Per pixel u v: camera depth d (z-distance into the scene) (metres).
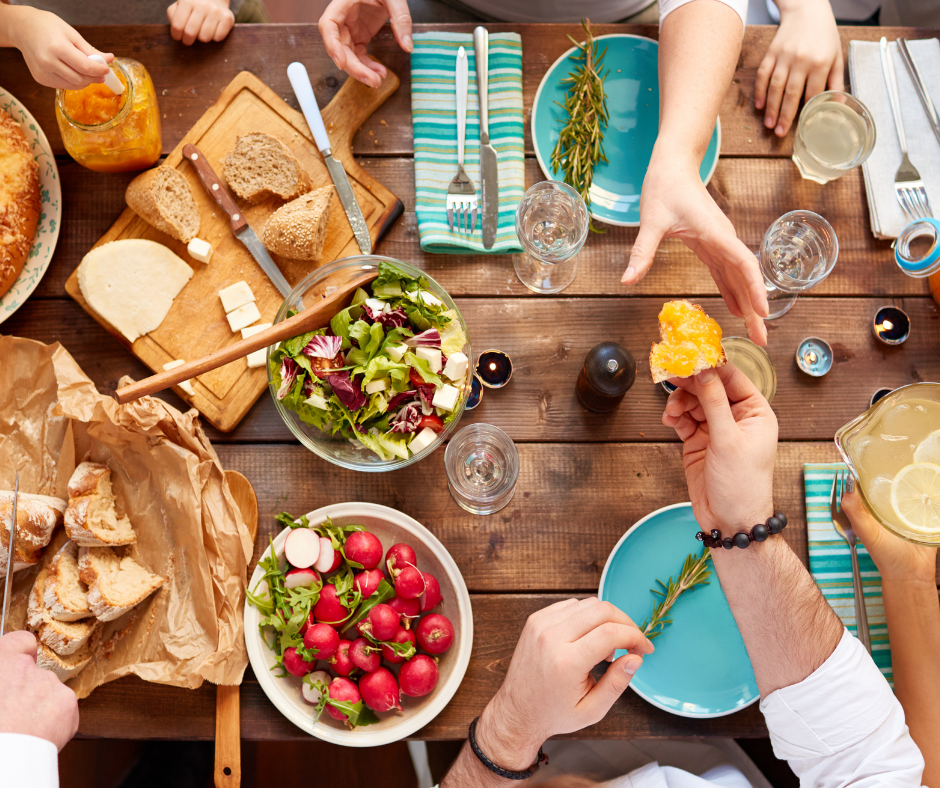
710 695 1.23
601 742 1.42
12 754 0.89
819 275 1.26
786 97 1.35
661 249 1.35
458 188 1.32
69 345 1.32
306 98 1.32
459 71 1.31
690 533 1.27
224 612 1.20
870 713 1.03
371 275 1.22
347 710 1.15
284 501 1.28
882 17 1.82
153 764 1.65
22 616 1.22
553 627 1.06
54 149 1.35
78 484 1.18
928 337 1.35
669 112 1.19
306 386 1.20
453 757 1.64
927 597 1.18
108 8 1.60
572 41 1.32
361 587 1.18
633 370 1.18
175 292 1.30
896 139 1.37
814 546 1.29
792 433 1.32
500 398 1.32
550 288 1.34
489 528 1.29
